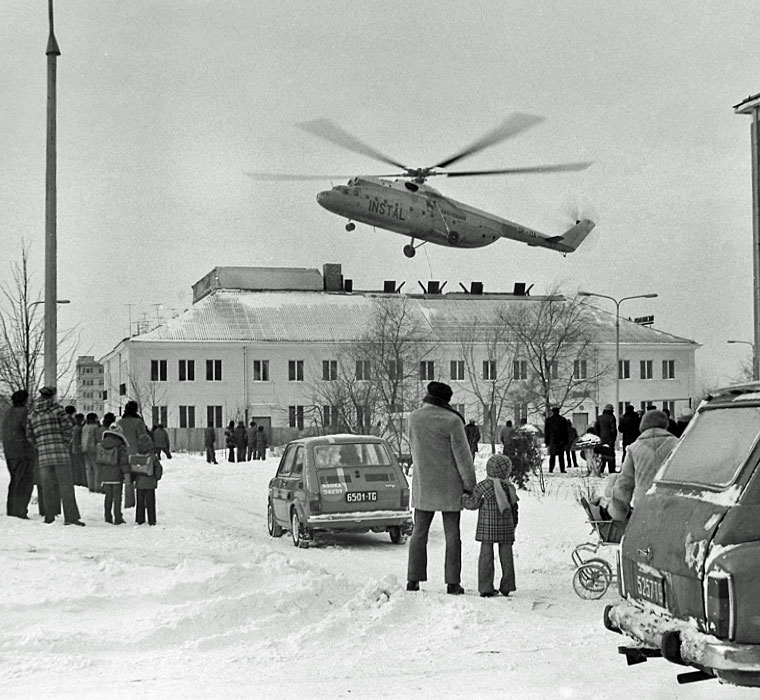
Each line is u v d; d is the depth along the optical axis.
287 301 77.38
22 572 10.88
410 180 31.03
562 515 17.53
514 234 35.41
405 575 12.24
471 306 78.31
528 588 11.27
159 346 71.25
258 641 8.53
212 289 83.38
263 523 19.19
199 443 70.88
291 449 16.47
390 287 83.88
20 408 16.52
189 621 8.74
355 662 7.78
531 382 64.25
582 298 69.25
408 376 57.41
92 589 10.08
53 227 19.48
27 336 31.02
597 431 29.95
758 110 25.23
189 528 15.66
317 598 9.55
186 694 6.88
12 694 6.90
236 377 72.19
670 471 7.05
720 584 5.80
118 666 7.68
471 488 10.66
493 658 7.87
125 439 16.42
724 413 6.88
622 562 7.07
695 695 6.80
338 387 52.91
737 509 6.00
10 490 16.44
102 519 16.83
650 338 78.44
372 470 15.46
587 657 7.89
